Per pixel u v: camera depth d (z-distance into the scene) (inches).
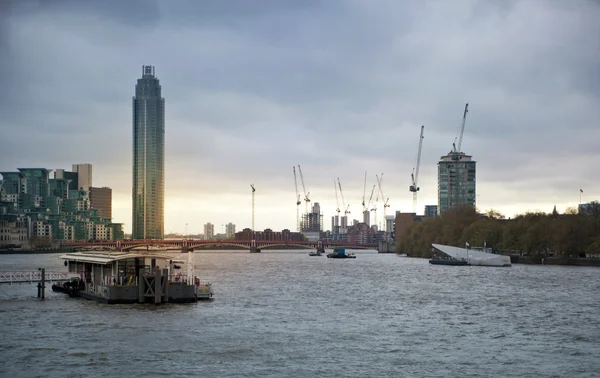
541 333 4229.8
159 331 4202.8
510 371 3265.3
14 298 5989.2
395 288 7322.8
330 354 3604.8
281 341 3937.0
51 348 3718.0
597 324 4579.2
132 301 5359.3
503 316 4958.2
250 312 5103.3
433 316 4968.0
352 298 6225.4
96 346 3769.7
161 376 3161.9
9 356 3538.4
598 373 3235.7
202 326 4397.1
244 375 3179.1
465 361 3459.6
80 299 5861.2
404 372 3238.2
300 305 5615.2
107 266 5782.5
